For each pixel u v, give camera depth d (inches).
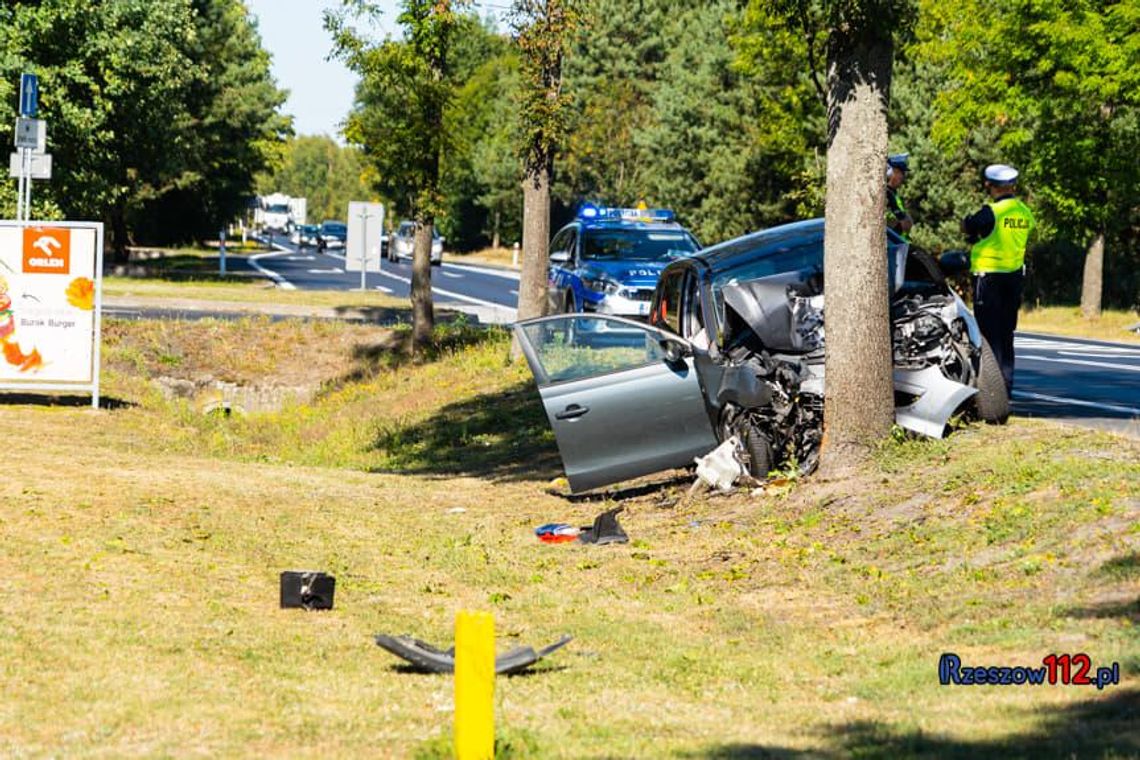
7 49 1636.3
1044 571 370.6
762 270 603.2
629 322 582.6
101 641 346.6
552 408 576.1
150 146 1845.5
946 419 530.6
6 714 282.7
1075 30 1427.2
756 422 557.0
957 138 1646.2
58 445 766.5
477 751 250.4
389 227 5511.8
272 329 1245.1
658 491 603.8
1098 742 237.0
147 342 1208.2
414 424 962.7
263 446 941.2
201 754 256.5
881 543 440.1
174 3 1772.9
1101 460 460.1
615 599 421.1
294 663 335.6
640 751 256.4
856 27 520.1
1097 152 1573.6
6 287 908.6
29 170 919.7
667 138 2883.9
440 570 466.3
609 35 3941.9
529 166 1044.5
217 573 444.1
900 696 288.4
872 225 527.5
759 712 288.5
